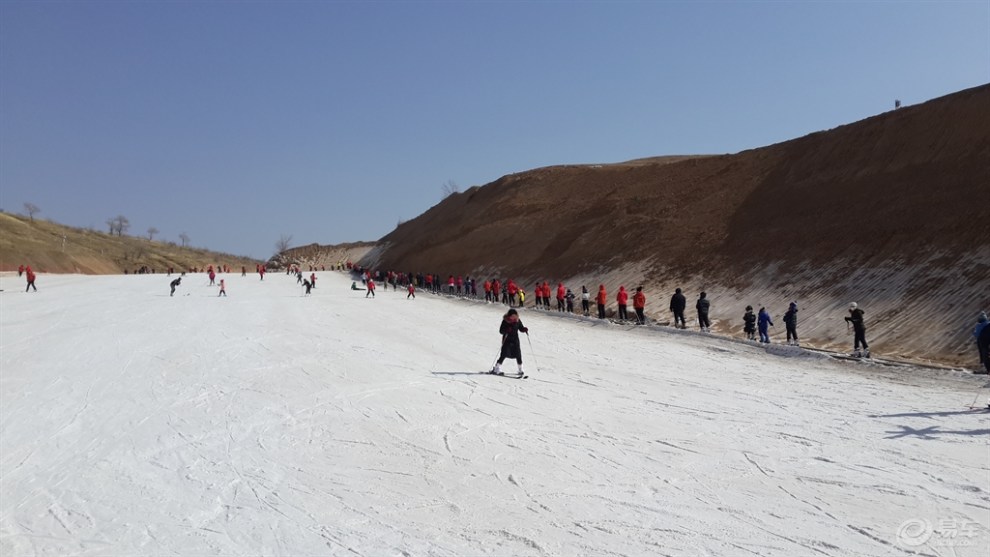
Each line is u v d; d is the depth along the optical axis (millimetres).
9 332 28406
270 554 7199
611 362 20766
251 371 18703
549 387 16422
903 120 39562
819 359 20422
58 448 11562
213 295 50719
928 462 9891
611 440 11508
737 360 21031
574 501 8633
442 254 77188
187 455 10961
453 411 13742
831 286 29281
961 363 19516
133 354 22109
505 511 8312
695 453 10688
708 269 38781
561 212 68375
